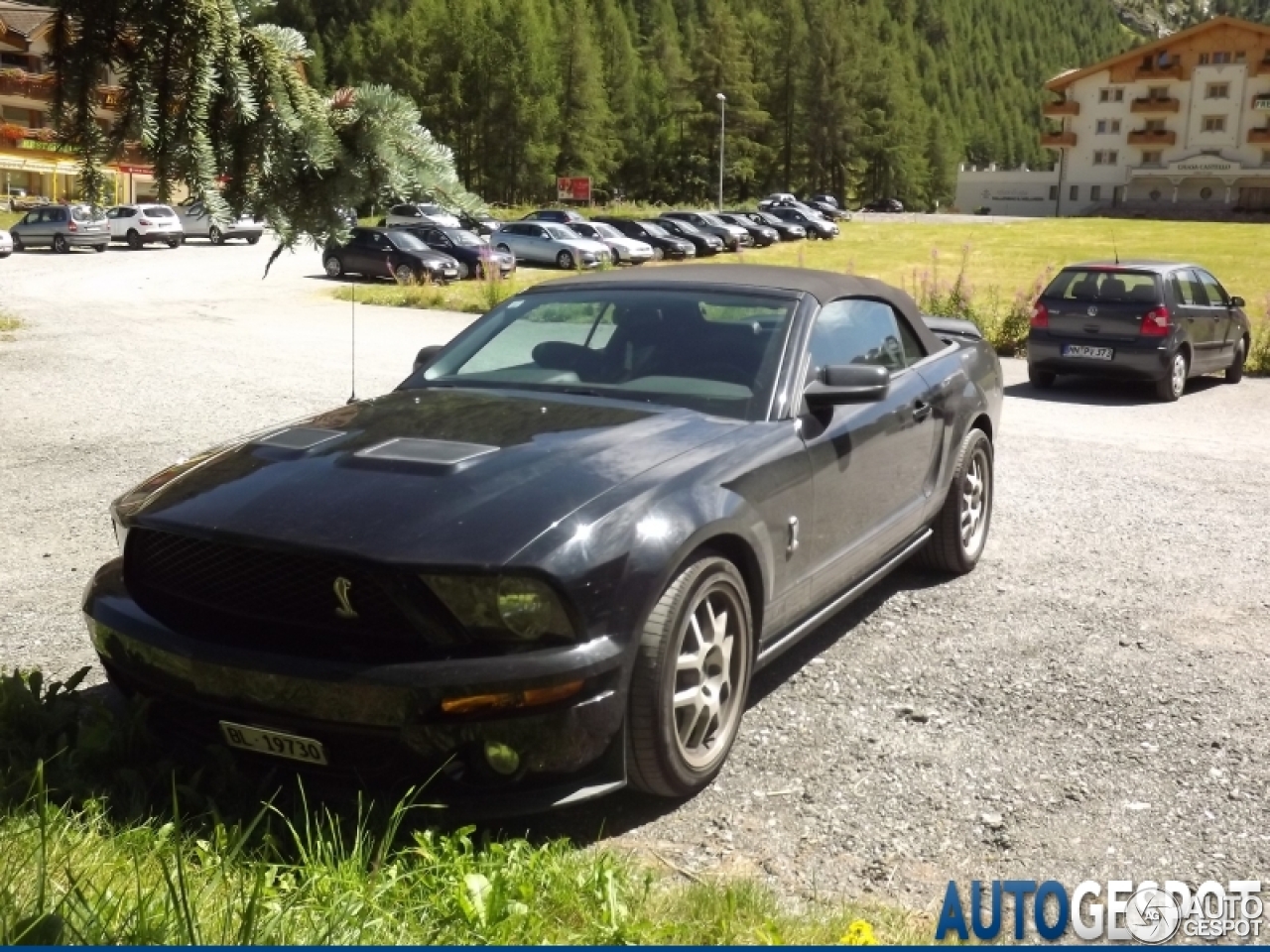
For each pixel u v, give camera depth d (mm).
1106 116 113000
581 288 5027
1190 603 5672
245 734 3268
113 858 2830
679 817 3508
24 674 4336
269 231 4684
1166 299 13352
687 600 3420
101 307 23438
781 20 129750
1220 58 106625
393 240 31438
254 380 13266
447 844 3008
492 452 3645
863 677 4613
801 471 4094
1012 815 3537
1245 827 3492
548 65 105125
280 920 2553
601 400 4289
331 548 3143
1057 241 61406
